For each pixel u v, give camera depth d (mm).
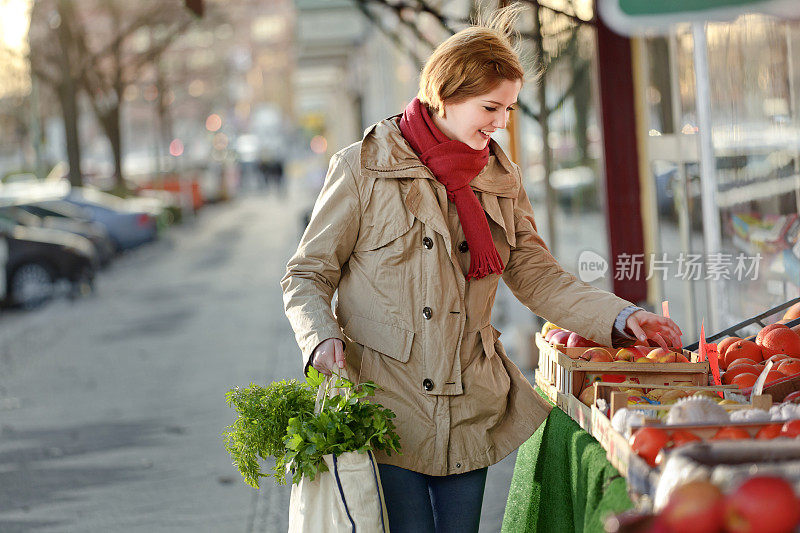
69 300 20891
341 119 61375
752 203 7094
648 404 3613
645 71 8570
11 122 54250
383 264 3783
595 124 9539
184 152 68062
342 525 3516
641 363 3904
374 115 33406
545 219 11938
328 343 3641
